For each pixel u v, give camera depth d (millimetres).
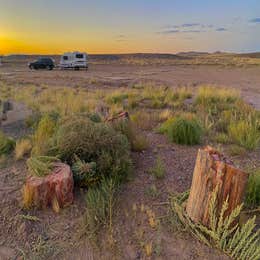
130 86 19281
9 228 3273
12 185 4094
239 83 21641
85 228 3180
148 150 5512
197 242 2990
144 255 2879
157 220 3303
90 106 9992
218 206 2953
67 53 38406
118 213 3457
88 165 3896
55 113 7664
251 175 3779
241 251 2816
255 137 5793
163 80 23547
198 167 3045
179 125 5922
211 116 8180
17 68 42250
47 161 3891
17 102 11344
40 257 2893
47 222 3342
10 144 5719
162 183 4188
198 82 22203
